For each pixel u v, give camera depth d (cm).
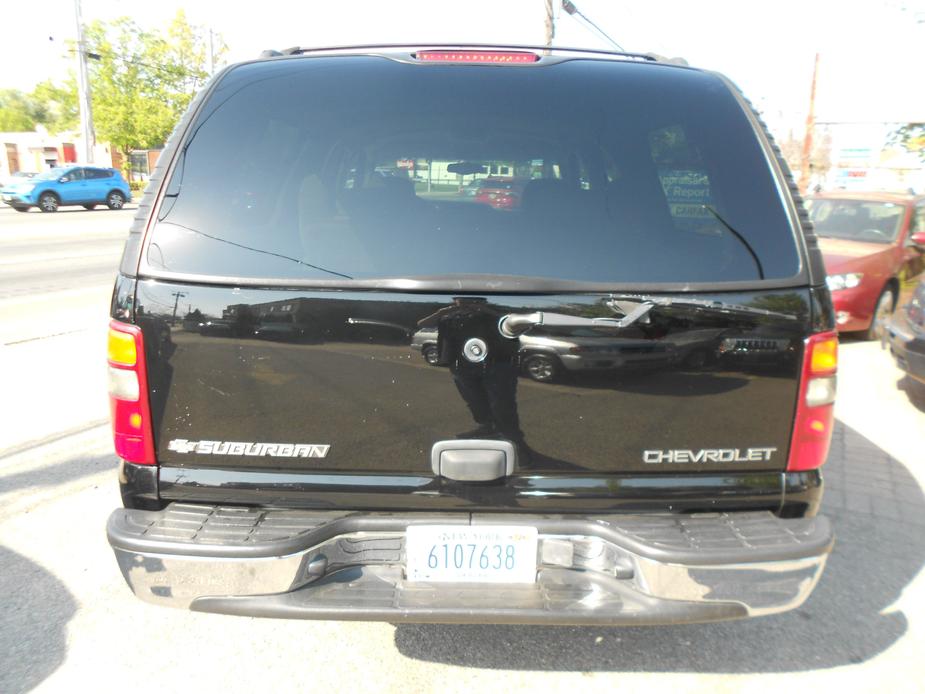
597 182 239
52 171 2784
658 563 218
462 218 229
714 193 232
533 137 246
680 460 226
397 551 230
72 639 287
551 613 220
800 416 226
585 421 222
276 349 219
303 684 264
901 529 388
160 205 226
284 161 236
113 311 223
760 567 218
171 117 4709
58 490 418
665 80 261
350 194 236
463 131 248
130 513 229
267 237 223
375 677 268
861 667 276
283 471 227
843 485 445
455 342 218
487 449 223
